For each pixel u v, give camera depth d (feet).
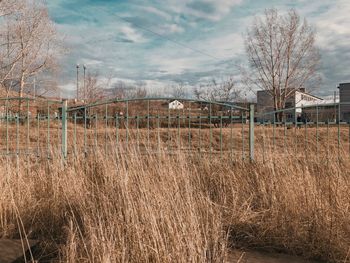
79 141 33.86
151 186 15.40
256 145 32.73
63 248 13.74
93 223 14.55
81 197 18.12
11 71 107.86
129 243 12.90
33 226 17.49
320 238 15.28
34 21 109.29
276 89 154.30
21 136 52.65
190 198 15.06
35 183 21.06
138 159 18.35
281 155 22.58
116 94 136.36
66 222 17.13
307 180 18.03
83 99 136.77
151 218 13.03
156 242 12.46
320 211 16.05
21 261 14.19
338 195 16.97
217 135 56.18
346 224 15.49
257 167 21.77
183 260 12.03
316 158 21.86
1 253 14.66
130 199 14.69
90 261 12.26
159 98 30.01
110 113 60.54
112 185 17.08
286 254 15.42
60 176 20.90
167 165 18.16
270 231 16.10
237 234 16.42
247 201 18.29
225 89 163.94
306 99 182.39
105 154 22.21
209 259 12.65
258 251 15.56
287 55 152.05
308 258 15.01
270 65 153.17
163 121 52.95
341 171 19.62
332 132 46.60
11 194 18.31
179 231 12.80
